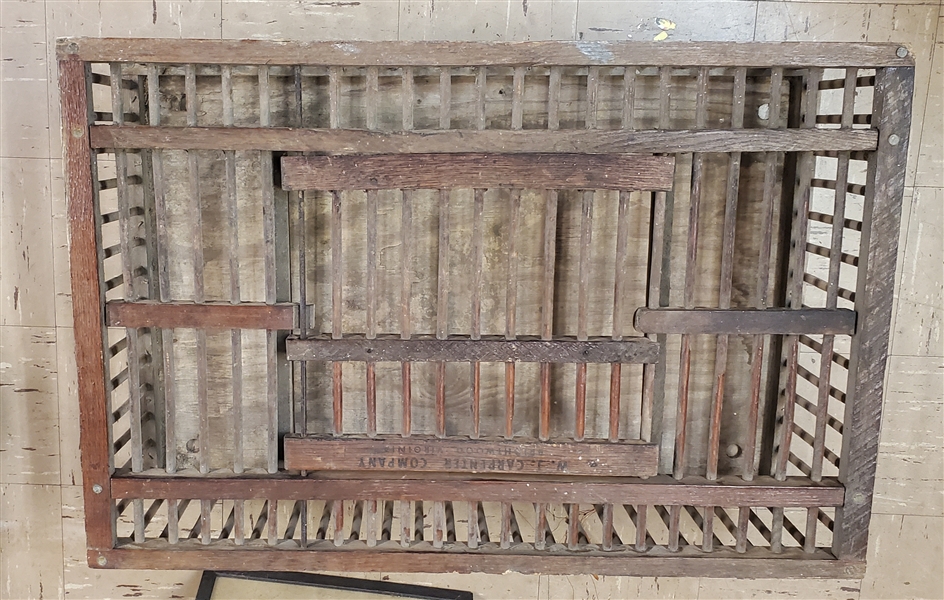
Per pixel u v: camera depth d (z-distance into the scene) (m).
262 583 1.03
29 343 1.05
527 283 0.96
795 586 1.11
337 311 0.85
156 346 0.94
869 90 1.00
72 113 0.81
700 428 0.98
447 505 1.02
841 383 1.06
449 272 0.96
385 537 0.92
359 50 0.80
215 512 1.08
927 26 0.99
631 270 0.96
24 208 1.02
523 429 0.99
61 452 1.07
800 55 0.81
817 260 1.03
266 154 0.82
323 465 0.87
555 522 1.10
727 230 0.85
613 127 0.92
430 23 0.99
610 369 0.98
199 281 0.85
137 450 0.88
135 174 0.92
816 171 1.01
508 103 0.92
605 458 0.87
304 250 0.86
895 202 0.83
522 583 1.11
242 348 0.96
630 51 0.80
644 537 0.89
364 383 0.98
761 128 0.83
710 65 0.81
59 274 1.04
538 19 0.99
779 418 0.95
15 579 1.09
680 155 0.93
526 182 0.82
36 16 0.98
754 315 0.85
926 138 1.02
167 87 0.91
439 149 0.82
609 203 0.95
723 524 1.05
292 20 0.98
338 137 0.82
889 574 1.10
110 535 0.87
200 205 0.87
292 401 0.91
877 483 1.09
